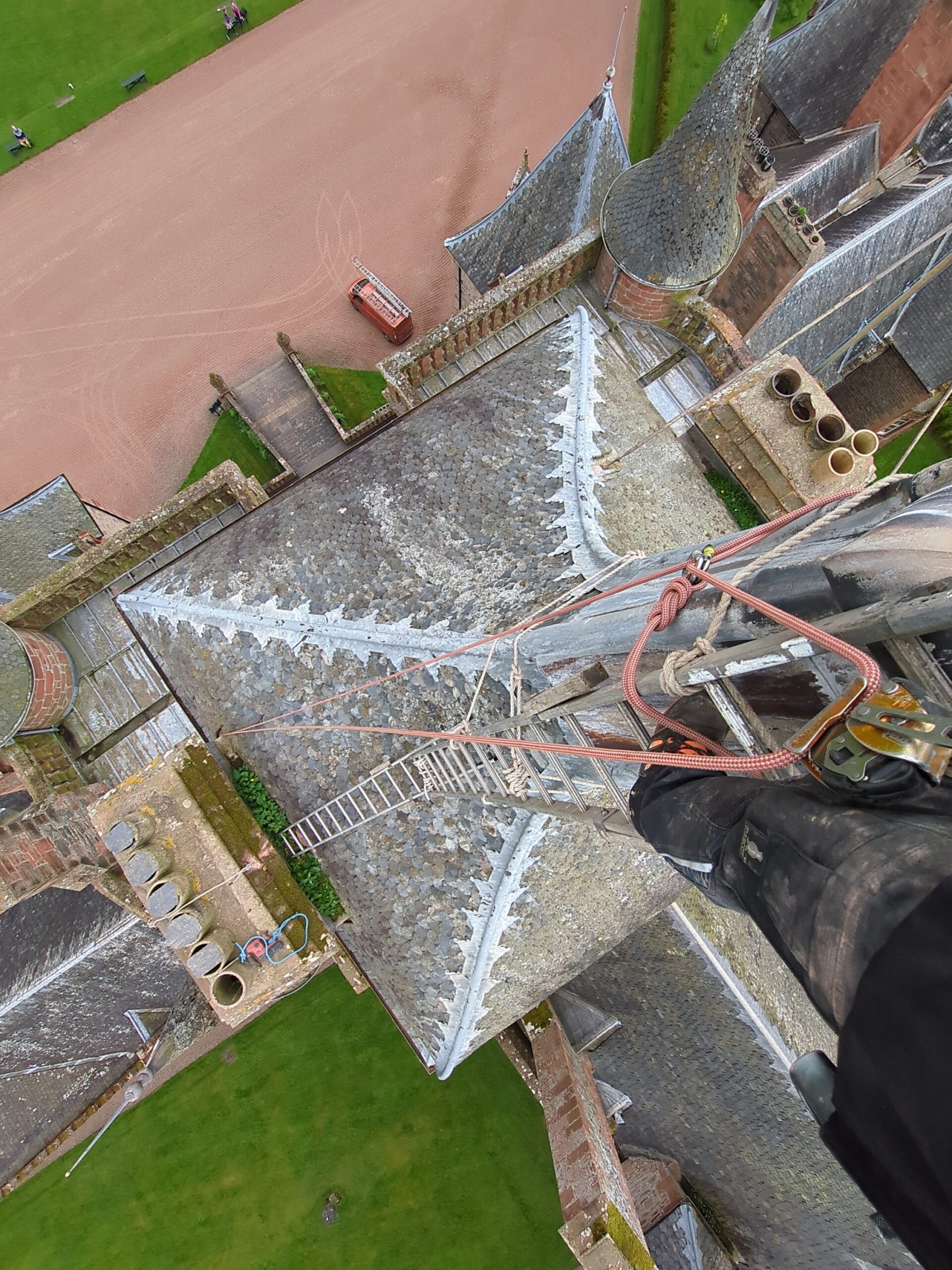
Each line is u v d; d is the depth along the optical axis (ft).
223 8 89.45
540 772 28.84
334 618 37.42
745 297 66.39
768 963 56.39
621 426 45.09
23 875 42.04
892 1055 6.95
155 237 86.69
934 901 7.30
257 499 49.37
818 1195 53.93
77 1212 68.69
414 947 39.52
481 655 31.89
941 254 73.72
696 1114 59.16
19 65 87.81
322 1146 70.38
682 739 15.20
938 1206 6.53
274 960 34.40
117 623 49.57
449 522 38.83
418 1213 69.67
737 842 11.19
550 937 40.70
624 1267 40.83
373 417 78.64
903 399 80.94
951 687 9.91
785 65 70.95
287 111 89.51
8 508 68.08
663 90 92.38
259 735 39.47
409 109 90.58
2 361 84.17
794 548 13.52
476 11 92.53
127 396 84.38
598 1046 61.16
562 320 49.85
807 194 70.69
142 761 48.19
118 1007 55.21
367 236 88.33
